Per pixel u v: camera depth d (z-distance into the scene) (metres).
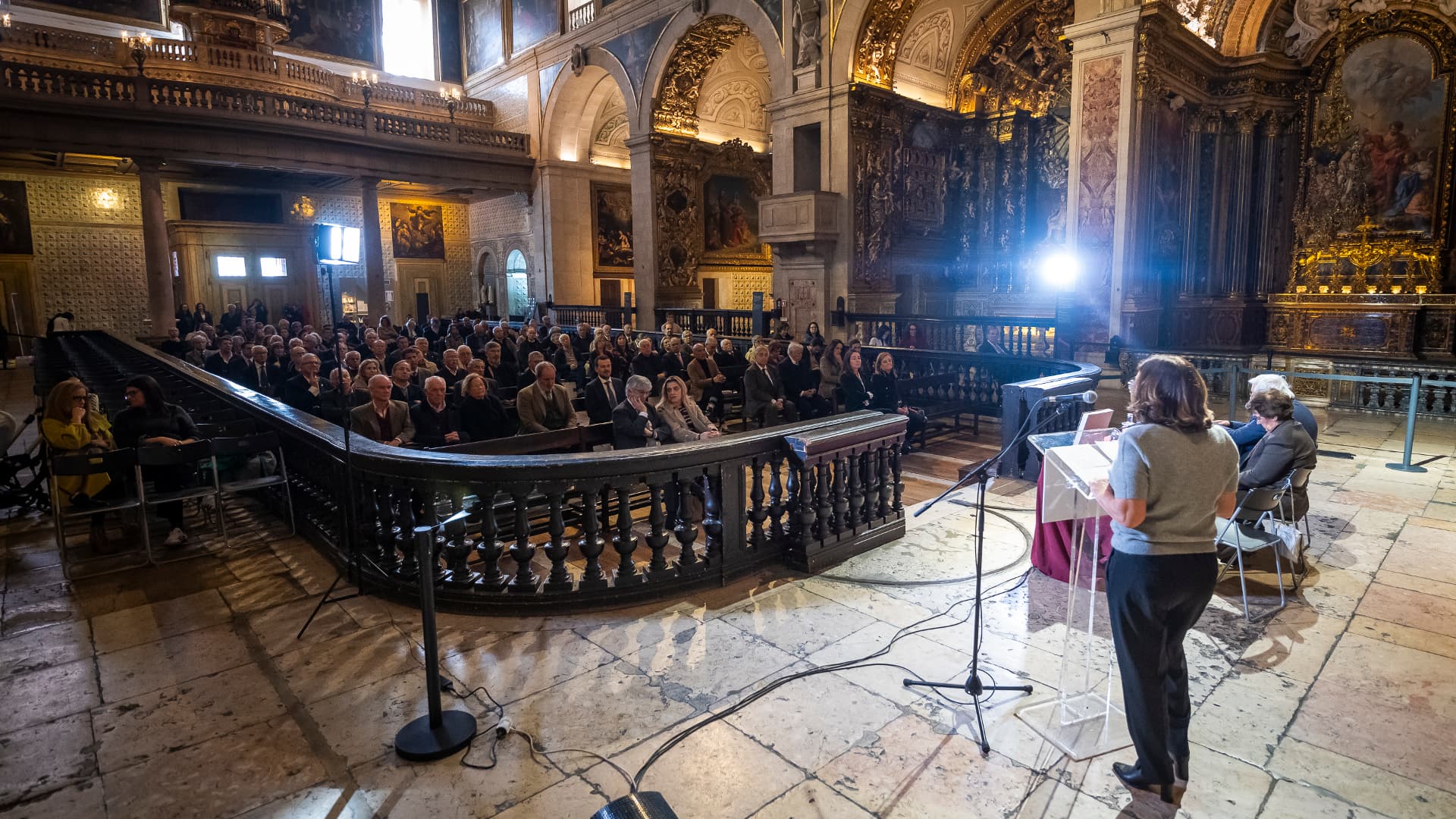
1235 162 18.17
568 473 4.54
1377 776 3.14
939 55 21.39
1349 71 17.25
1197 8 17.61
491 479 4.53
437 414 6.95
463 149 25.33
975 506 6.84
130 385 6.01
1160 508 2.79
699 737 3.44
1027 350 16.28
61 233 23.94
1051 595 4.95
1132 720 2.96
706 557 5.07
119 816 2.96
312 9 26.59
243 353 12.23
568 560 5.70
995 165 22.39
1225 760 3.25
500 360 12.34
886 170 20.03
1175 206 17.05
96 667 4.10
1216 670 3.98
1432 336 16.36
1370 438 9.55
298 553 5.79
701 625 4.53
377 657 4.19
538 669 4.04
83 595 5.04
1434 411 10.82
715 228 26.41
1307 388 12.06
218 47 23.44
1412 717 3.54
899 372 11.88
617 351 13.54
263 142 21.20
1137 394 2.89
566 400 7.42
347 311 28.89
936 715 3.60
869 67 18.98
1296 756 3.28
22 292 23.48
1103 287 15.56
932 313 22.61
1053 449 3.23
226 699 3.77
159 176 20.66
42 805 3.02
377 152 23.45
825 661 4.11
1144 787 3.08
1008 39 21.39
